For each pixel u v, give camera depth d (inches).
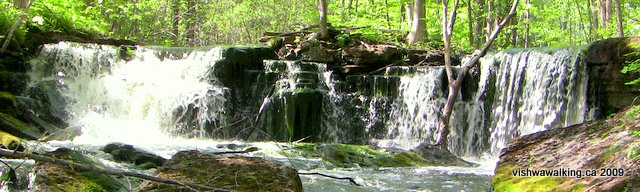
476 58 477.1
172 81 566.9
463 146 515.2
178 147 415.2
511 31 879.7
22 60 550.6
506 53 503.8
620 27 684.1
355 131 546.0
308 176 299.0
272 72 556.7
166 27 900.6
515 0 478.9
